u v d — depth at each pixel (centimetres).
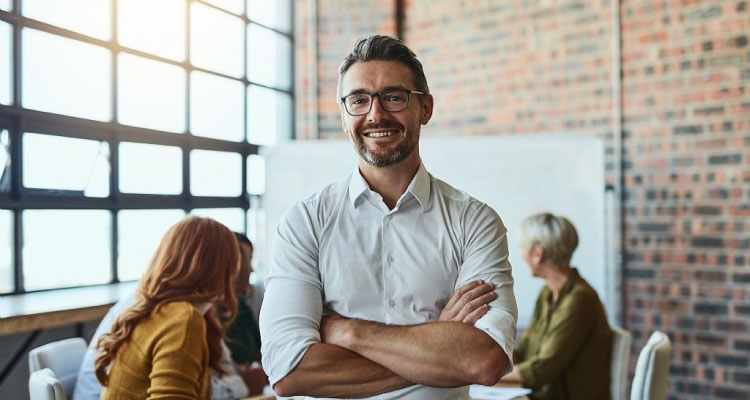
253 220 469
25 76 333
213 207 440
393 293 149
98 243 373
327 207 155
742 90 374
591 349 278
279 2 494
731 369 381
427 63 474
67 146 354
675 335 397
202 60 433
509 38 445
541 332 292
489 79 452
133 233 391
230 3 453
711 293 386
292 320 148
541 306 305
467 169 403
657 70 399
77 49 358
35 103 338
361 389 143
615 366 281
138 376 187
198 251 202
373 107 144
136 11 390
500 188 397
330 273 151
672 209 396
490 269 149
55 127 348
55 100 347
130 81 387
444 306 151
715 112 382
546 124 434
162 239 205
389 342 142
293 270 152
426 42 473
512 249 396
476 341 141
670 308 398
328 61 486
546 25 433
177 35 415
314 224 154
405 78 146
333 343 146
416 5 476
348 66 149
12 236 332
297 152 424
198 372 188
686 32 390
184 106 420
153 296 195
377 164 147
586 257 382
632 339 409
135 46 389
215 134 443
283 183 424
